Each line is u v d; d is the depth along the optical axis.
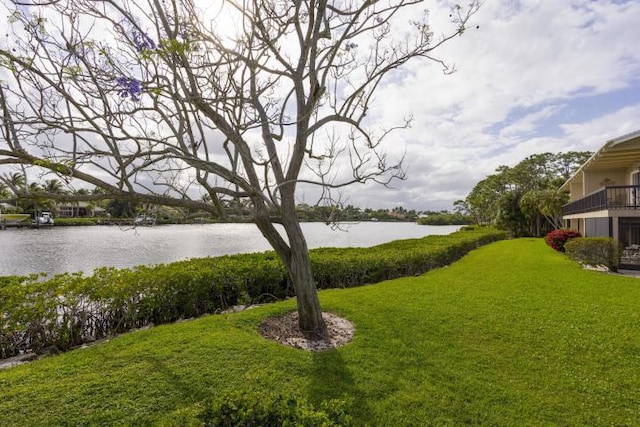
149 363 3.96
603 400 3.51
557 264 13.03
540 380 3.87
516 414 3.26
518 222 37.84
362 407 3.29
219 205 3.96
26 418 2.94
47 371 3.80
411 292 7.88
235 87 4.18
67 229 39.56
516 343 4.88
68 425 2.87
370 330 5.32
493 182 46.22
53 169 2.89
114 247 19.62
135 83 3.45
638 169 15.78
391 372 3.97
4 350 4.77
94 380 3.57
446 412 3.26
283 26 4.61
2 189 3.03
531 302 7.05
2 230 38.50
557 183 38.88
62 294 5.16
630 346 4.77
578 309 6.54
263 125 5.22
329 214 5.11
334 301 6.93
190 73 3.92
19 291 5.18
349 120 5.36
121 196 3.49
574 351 4.62
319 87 5.07
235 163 4.32
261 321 5.65
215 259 9.01
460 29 5.30
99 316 5.56
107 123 3.36
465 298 7.34
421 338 5.02
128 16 3.53
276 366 3.97
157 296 6.04
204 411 2.37
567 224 26.62
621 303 7.01
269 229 5.09
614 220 12.91
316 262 9.04
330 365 4.09
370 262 9.88
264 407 2.35
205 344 4.50
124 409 3.09
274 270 7.84
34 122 3.04
